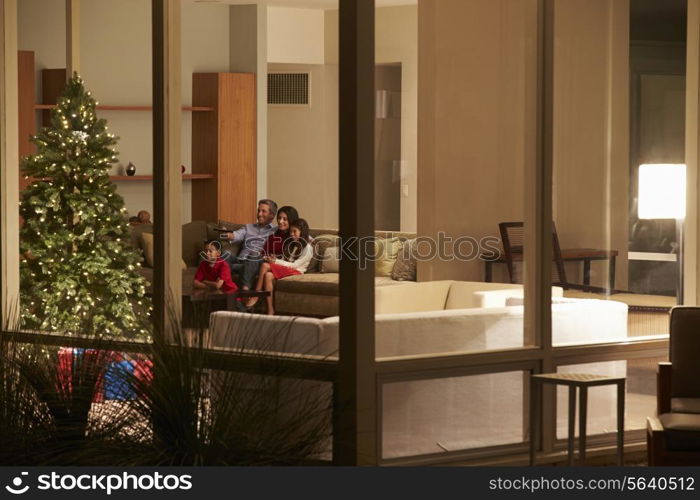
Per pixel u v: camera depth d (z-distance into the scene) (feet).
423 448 23.43
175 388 21.56
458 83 24.11
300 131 34.17
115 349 23.59
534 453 22.99
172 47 25.81
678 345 24.11
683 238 27.20
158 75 25.70
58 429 22.90
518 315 24.79
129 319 30.04
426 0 23.54
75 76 31.19
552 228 25.26
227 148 34.50
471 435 23.97
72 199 30.32
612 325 26.30
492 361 24.14
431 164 23.84
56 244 29.96
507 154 24.77
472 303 24.30
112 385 22.86
